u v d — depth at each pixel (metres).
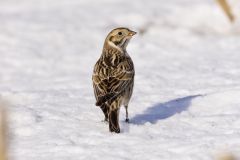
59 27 22.58
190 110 11.96
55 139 10.28
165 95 13.30
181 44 20.47
